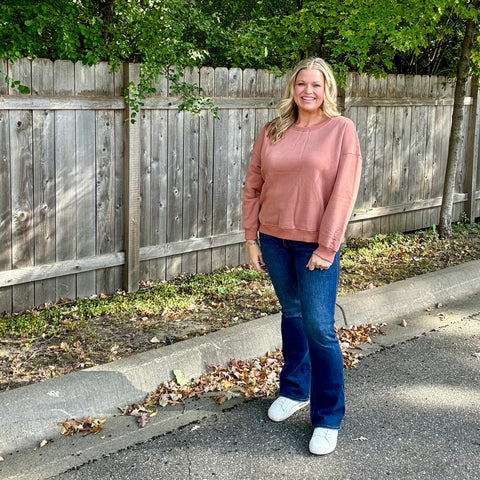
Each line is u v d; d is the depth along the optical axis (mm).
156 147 5289
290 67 6566
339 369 3164
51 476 2912
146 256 5359
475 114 8023
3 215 4516
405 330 4824
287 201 3090
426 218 7938
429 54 8336
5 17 4438
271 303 5035
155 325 4535
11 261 4609
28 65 4449
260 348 4230
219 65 6957
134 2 5422
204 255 5844
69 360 3916
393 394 3764
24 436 3156
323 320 3080
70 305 4879
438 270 5965
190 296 5156
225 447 3174
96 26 4863
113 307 4820
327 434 3143
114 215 5145
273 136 3180
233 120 5801
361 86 6734
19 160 4531
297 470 2988
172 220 5531
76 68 4695
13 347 4082
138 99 5031
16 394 3312
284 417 3420
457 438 3287
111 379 3549
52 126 4660
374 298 5090
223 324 4598
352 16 5727
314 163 3002
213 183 5773
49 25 4918
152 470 2973
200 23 5863
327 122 3064
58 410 3307
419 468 3018
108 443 3182
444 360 4273
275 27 6207
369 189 7125
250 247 3391
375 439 3266
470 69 7617
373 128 6996
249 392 3697
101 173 5000
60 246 4855
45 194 4707
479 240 7449
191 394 3662
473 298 5652
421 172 7738
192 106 5316
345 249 6684
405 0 5859
